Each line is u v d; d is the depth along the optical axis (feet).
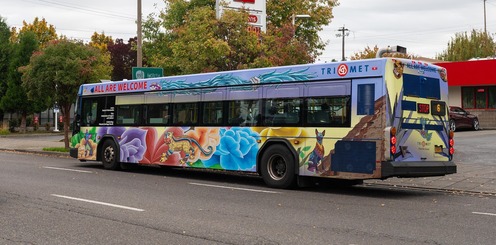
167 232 25.86
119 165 59.93
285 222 28.63
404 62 39.55
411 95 39.73
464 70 115.44
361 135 39.29
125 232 25.82
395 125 38.42
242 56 74.38
